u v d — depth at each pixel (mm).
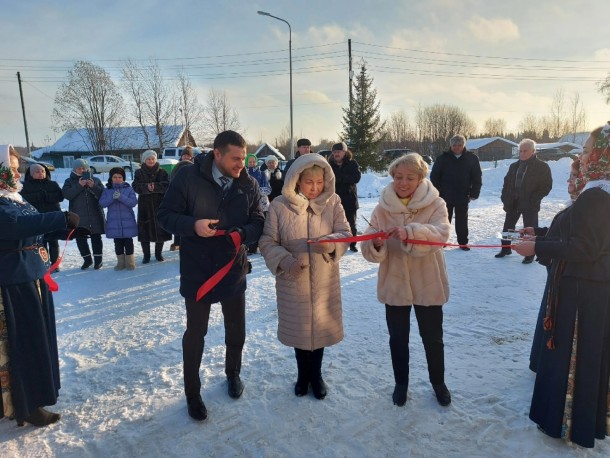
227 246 2773
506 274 5762
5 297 2512
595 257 2242
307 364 2984
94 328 4305
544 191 6387
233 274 2873
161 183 6754
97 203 6617
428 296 2758
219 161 2695
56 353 2861
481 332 3930
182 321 4430
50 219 2506
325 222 2877
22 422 2709
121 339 4023
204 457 2424
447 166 7164
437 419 2689
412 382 3119
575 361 2369
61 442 2570
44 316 2752
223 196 2756
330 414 2771
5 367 2555
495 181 17484
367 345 3719
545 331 2510
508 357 3457
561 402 2406
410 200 2803
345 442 2514
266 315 4512
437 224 2705
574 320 2357
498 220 10094
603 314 2305
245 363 3465
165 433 2629
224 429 2650
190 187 2691
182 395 3031
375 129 27031
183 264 2783
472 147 51406
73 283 5898
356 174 7070
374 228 2830
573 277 2365
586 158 2418
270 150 41031
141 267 6727
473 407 2801
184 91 39156
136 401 2973
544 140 65688
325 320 2859
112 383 3225
